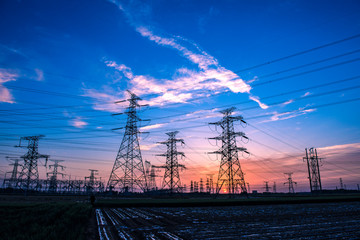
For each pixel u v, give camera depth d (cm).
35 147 9550
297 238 1451
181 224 2044
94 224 2031
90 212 2870
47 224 1931
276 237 1480
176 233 1619
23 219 2164
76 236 1412
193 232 1656
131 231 1697
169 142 9481
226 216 2658
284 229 1777
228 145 7750
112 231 1692
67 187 13200
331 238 1449
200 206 4275
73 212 2556
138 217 2567
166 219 2397
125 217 2559
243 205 4597
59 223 1864
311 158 11319
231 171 7538
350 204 4750
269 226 1919
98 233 1616
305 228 1819
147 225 1986
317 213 2961
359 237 1480
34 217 2319
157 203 4191
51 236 1367
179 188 9144
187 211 3294
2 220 2159
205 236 1515
